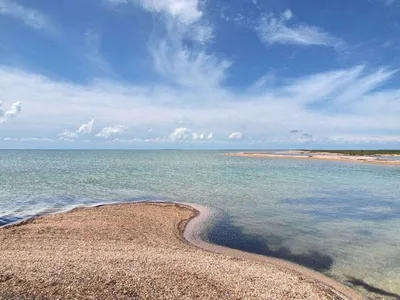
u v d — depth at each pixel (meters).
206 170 63.12
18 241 15.05
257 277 11.41
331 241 17.42
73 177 46.56
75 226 18.38
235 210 24.81
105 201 27.72
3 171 55.88
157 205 25.55
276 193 33.50
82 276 10.01
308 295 10.21
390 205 27.64
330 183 42.50
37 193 31.45
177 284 10.03
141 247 14.86
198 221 21.06
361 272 13.21
